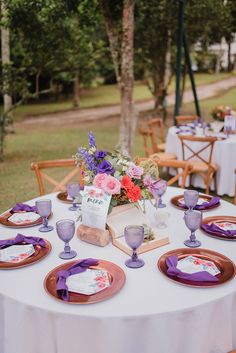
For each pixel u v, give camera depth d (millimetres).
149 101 17906
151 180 2160
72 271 1806
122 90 6660
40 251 2045
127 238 1811
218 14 9000
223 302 1651
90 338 1557
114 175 2090
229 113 6711
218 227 2270
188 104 16359
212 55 19656
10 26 6637
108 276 1796
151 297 1647
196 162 5305
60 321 1561
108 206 2066
